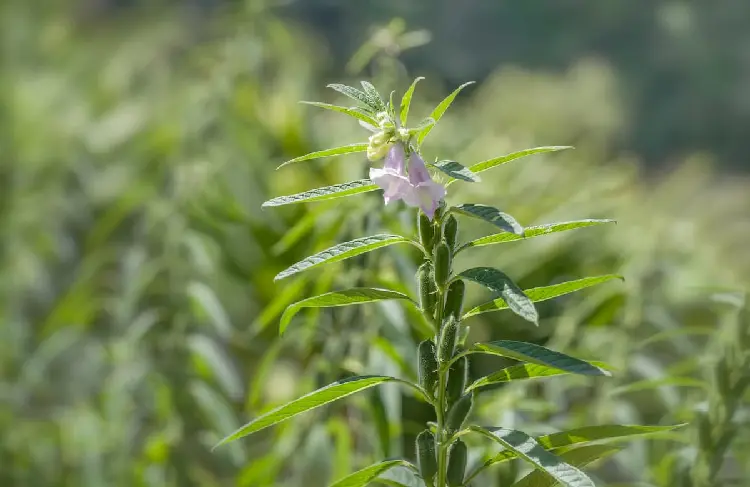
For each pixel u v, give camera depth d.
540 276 4.23
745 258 4.50
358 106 1.93
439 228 1.91
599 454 2.14
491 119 6.22
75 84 6.76
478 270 1.79
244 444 4.21
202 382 3.94
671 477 2.96
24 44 7.65
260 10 4.86
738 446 3.18
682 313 4.18
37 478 4.72
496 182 4.41
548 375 1.94
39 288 5.38
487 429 1.87
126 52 6.97
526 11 21.62
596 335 3.89
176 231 4.26
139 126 5.48
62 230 5.38
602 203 4.46
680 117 21.86
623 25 22.69
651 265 4.01
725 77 22.16
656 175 19.69
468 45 20.61
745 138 22.03
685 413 3.12
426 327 3.32
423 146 4.50
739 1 22.05
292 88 4.98
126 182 5.16
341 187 1.83
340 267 3.50
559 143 6.47
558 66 21.97
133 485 4.25
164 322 4.24
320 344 3.88
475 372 3.96
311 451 3.47
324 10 15.36
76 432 4.47
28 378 4.80
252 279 4.43
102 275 5.18
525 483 2.01
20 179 5.73
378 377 1.93
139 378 4.03
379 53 3.87
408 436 3.80
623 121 20.95
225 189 4.44
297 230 3.36
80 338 4.87
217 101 4.68
